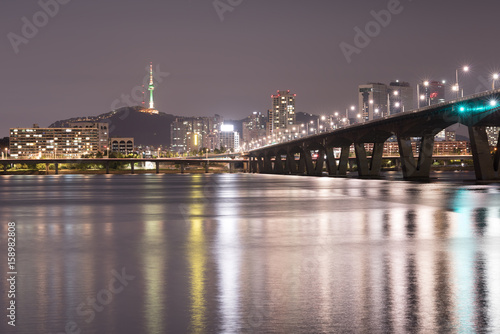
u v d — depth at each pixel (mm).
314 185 113188
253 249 25844
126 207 56375
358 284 17797
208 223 38844
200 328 13484
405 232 31984
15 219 44188
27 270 21062
